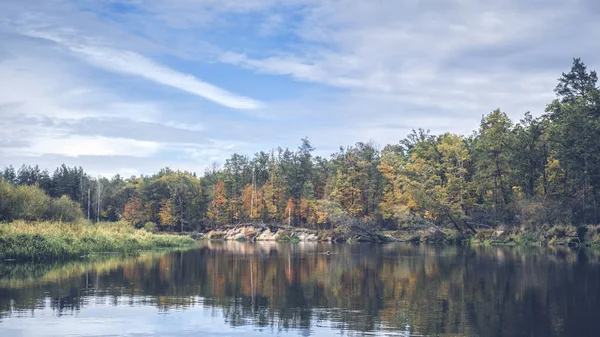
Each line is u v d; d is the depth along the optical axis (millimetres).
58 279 32000
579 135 65500
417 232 86062
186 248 69625
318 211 104062
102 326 19203
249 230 105125
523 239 69438
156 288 28734
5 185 65000
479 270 37531
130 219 128375
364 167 101938
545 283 30266
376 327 19125
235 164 136250
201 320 20297
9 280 31312
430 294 26547
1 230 44750
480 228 81438
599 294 26250
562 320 20266
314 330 18672
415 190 82750
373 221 94188
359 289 28406
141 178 167125
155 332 18391
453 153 87750
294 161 129375
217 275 35062
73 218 72438
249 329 18828
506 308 22641
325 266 41875
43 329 18672
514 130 79125
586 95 72875
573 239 63906
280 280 32438
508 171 79688
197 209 124625
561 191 72500
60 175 140875
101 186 142875
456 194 83250
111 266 40438
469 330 18672
